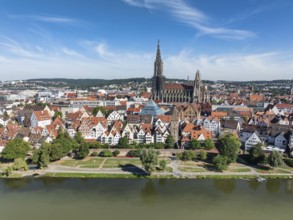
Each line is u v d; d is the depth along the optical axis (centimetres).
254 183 14775
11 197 13050
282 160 16625
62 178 15250
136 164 17188
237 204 12594
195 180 15100
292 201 12888
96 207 12206
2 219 11219
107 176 15450
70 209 12012
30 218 11306
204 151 18250
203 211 11956
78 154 17962
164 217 11462
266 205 12512
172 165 17050
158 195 13350
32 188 14000
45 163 16212
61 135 19675
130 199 12950
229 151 17162
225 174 15712
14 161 16775
